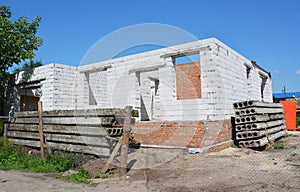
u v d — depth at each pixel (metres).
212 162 6.24
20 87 12.65
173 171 5.54
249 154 7.21
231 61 9.39
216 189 4.14
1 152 7.24
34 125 7.84
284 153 7.32
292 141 9.73
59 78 11.18
